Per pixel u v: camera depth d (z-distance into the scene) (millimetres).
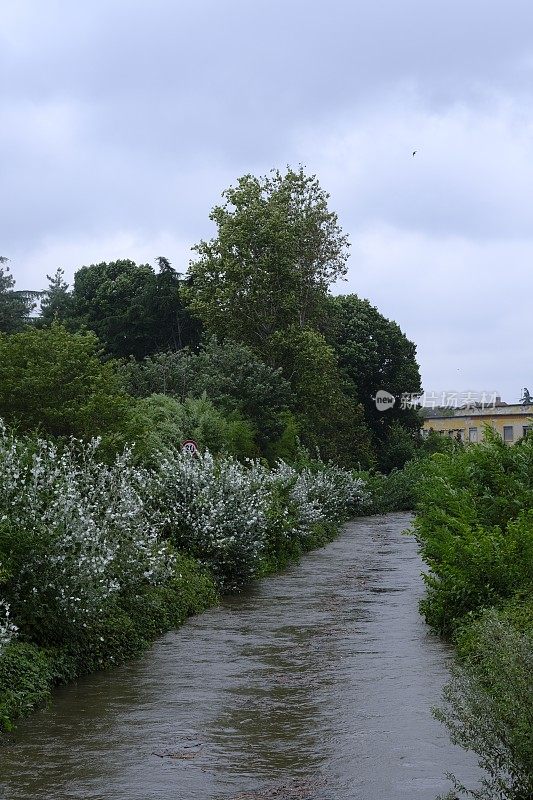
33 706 8406
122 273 60000
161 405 29703
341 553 25016
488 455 16797
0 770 6746
